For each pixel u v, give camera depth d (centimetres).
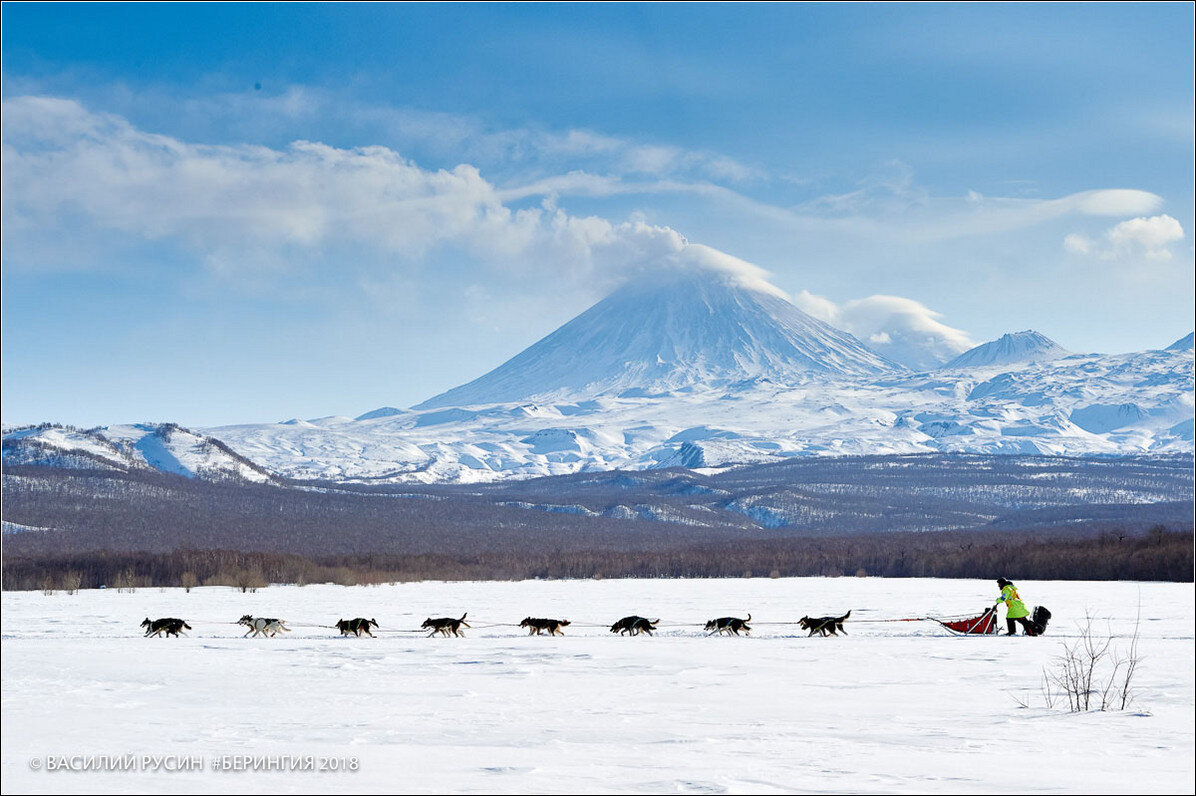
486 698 2241
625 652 3397
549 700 2212
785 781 1289
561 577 13362
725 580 12062
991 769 1388
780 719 1917
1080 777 1334
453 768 1376
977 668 2866
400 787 1241
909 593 8306
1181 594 7456
